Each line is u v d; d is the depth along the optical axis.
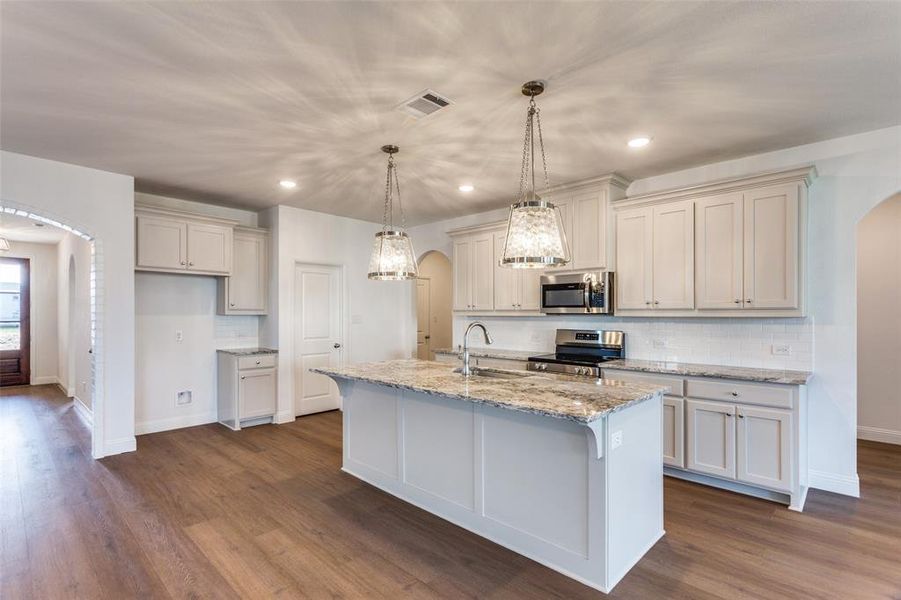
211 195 4.89
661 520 2.70
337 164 3.87
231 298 5.19
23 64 2.30
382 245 3.36
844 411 3.27
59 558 2.46
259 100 2.70
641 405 2.50
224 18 1.94
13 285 7.60
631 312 4.02
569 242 4.40
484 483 2.69
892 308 4.43
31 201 3.63
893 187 3.09
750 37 2.07
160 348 4.96
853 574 2.29
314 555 2.51
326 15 1.92
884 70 2.36
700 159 3.72
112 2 1.83
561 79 2.45
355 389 3.65
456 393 2.44
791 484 2.99
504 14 1.92
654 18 1.94
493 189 4.63
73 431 4.92
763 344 3.60
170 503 3.15
